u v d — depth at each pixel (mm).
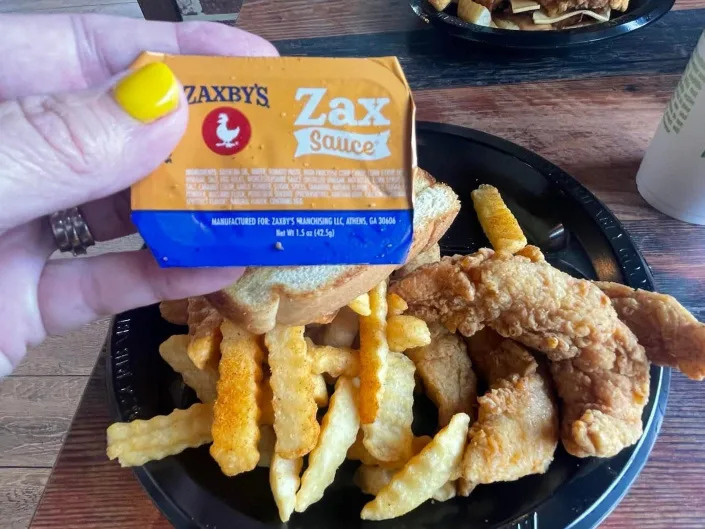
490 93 319
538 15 352
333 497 198
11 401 328
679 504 188
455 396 207
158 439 189
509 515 178
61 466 217
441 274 203
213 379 204
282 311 187
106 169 129
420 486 177
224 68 134
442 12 340
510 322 198
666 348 194
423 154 276
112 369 213
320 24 364
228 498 190
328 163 135
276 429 182
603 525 186
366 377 190
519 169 264
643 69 325
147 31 194
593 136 294
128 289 194
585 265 234
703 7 355
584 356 192
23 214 138
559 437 193
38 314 202
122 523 202
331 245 139
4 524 281
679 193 249
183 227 137
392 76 134
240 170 135
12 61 187
